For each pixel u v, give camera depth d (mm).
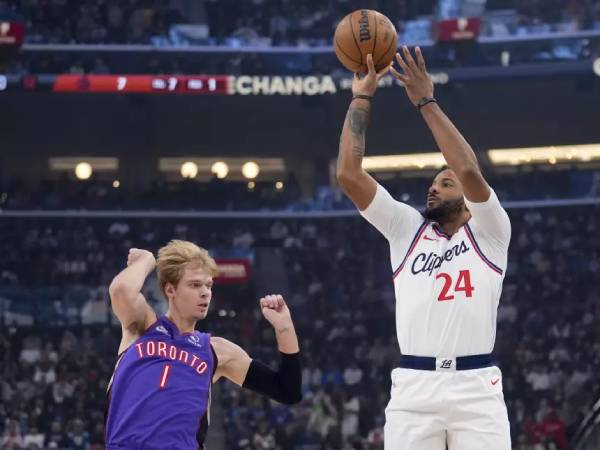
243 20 32906
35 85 30969
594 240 32156
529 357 28031
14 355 28281
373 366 28859
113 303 5250
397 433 5617
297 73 32719
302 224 33625
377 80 5969
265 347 30172
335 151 36094
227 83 31594
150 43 32094
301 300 31828
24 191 33125
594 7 31312
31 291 29359
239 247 33000
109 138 35312
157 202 33375
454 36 31031
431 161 35812
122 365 5121
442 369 5547
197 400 5086
